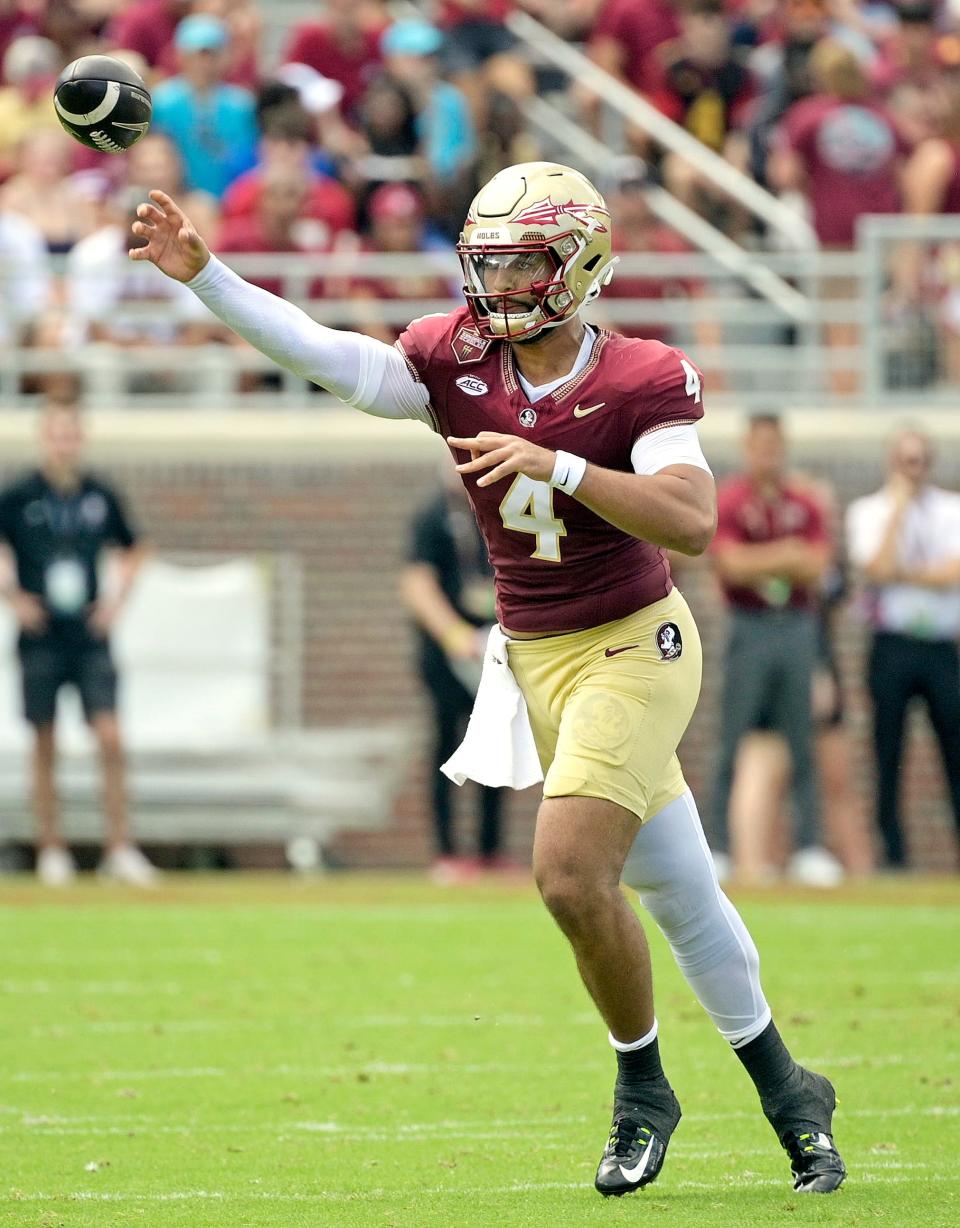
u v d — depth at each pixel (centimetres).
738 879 3900
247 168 5241
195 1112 1880
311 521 4775
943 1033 2269
